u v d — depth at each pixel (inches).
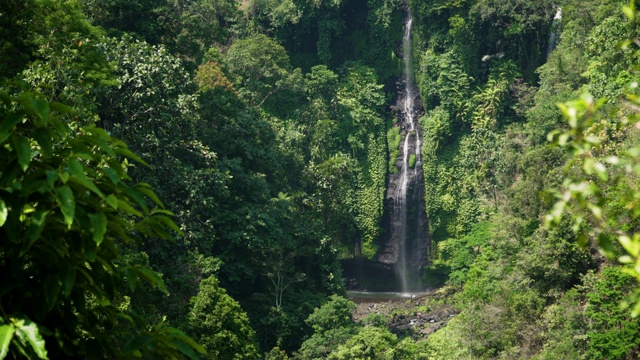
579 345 1689.2
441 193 3575.3
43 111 238.5
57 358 259.4
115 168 257.1
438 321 2682.1
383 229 3577.8
